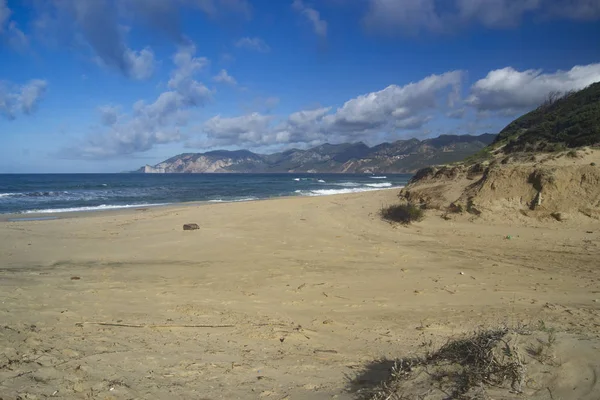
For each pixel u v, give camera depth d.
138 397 3.52
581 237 13.14
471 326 6.00
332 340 5.64
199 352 4.91
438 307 7.22
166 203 33.53
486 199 16.84
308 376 4.24
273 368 4.49
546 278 9.19
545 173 16.11
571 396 2.76
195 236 15.34
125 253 12.73
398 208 18.88
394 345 5.32
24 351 4.36
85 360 4.29
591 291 8.05
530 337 3.60
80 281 8.97
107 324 5.84
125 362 4.35
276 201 27.14
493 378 3.09
